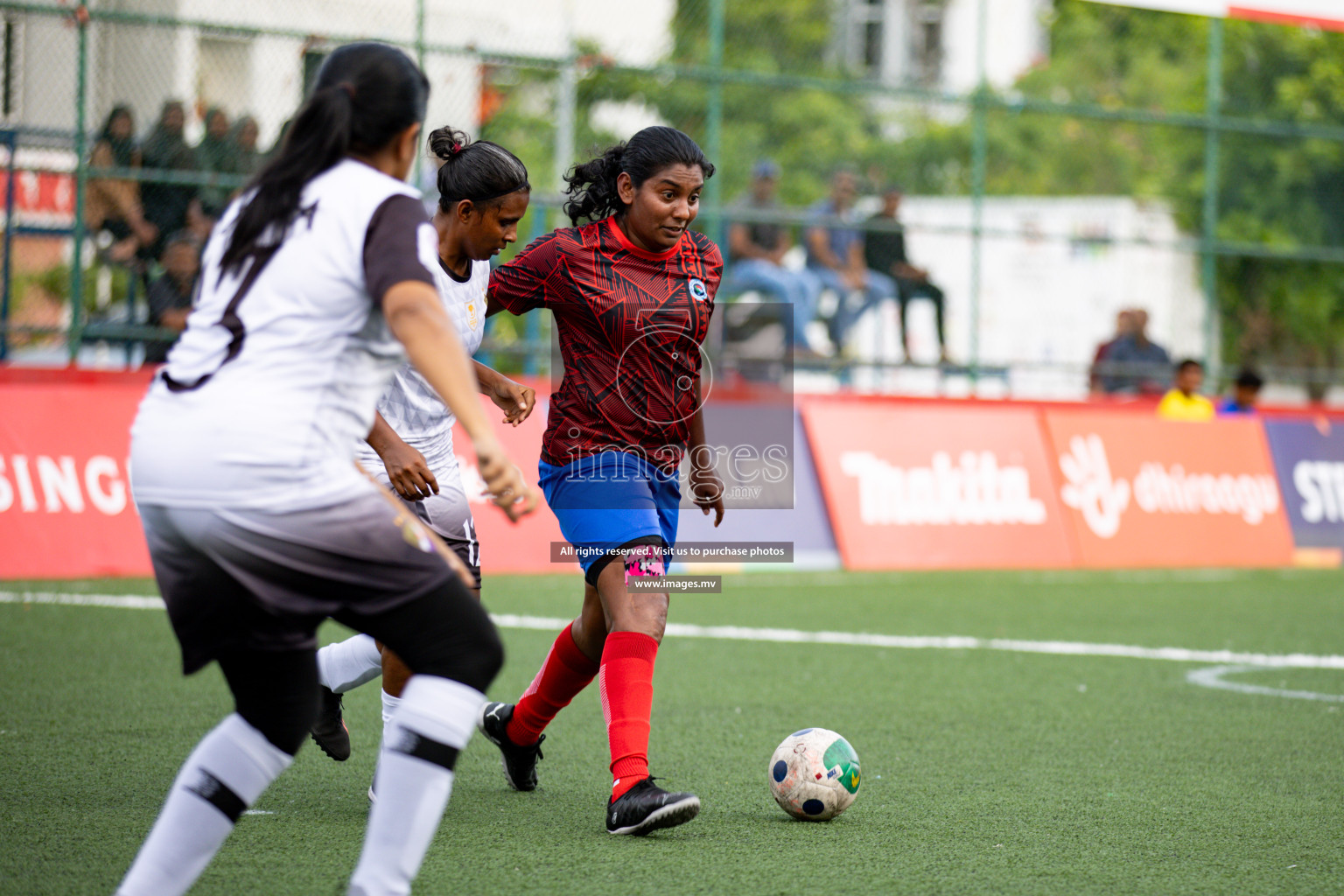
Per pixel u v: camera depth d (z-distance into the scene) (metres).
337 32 35.88
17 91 32.69
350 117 8.09
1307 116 52.31
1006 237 38.88
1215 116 41.25
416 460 11.31
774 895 9.90
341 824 11.66
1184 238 48.59
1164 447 37.88
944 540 34.81
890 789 13.41
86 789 12.59
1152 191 61.50
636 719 11.55
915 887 10.16
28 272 34.44
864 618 26.06
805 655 21.72
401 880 8.20
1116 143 63.50
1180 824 12.23
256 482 7.73
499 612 25.33
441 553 8.34
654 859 10.80
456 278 12.22
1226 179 48.31
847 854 11.04
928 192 63.72
